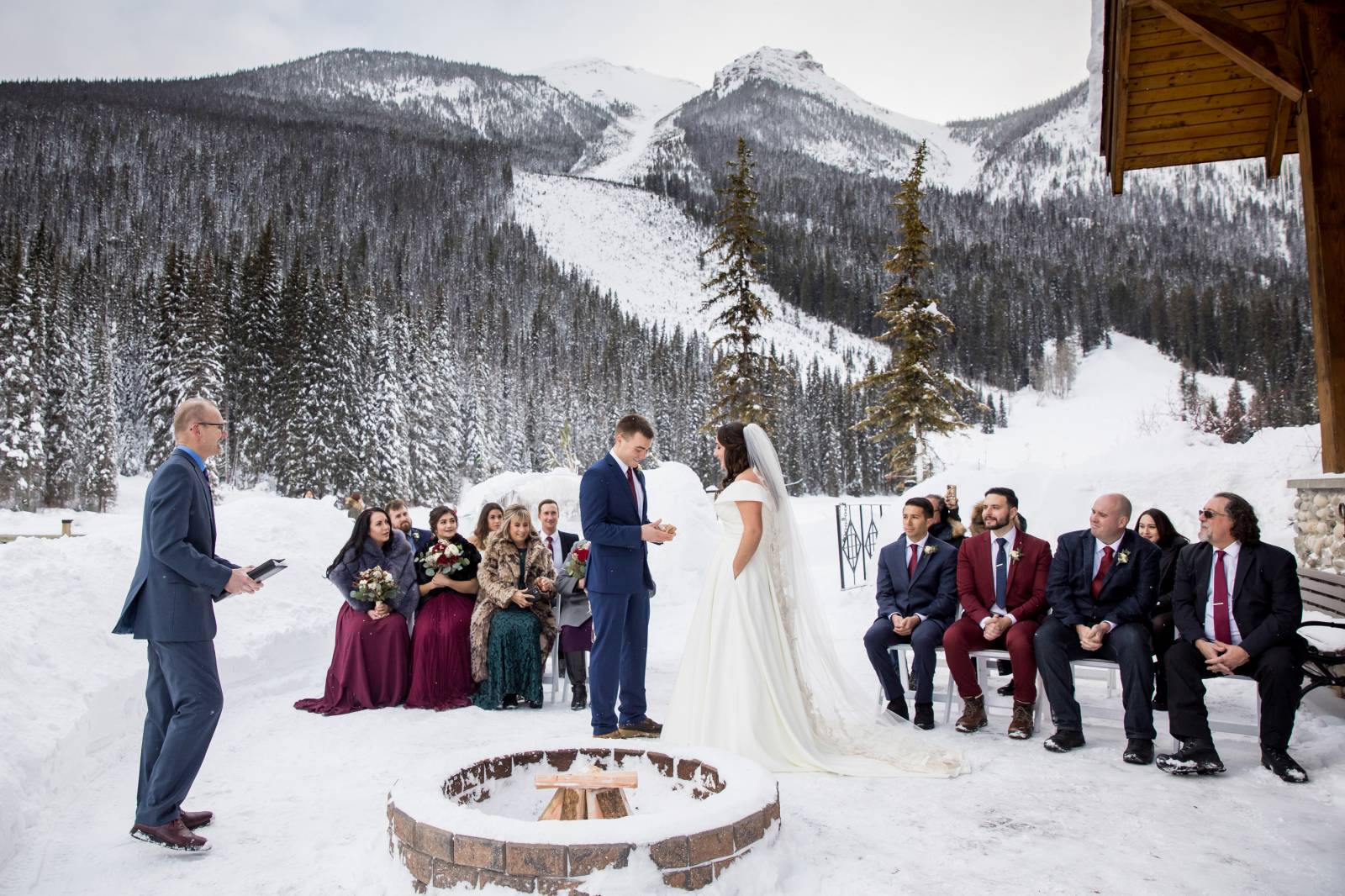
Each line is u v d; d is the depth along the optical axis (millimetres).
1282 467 11961
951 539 6980
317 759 4816
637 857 2633
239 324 49156
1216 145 9109
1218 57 7949
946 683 7027
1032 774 4352
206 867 3211
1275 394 69062
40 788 3916
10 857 3324
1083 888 2900
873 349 172375
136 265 111438
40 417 39188
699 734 4676
